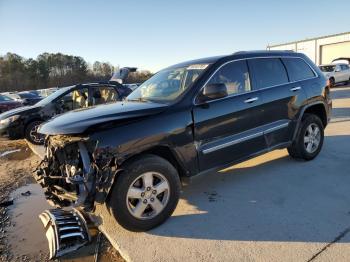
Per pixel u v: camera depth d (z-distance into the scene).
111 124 3.40
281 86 4.96
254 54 4.85
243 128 4.40
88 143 3.41
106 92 9.50
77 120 3.55
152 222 3.60
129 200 3.46
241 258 3.05
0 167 6.98
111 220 3.91
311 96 5.36
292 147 5.34
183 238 3.44
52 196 3.71
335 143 6.64
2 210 4.61
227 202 4.19
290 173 5.04
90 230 3.78
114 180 3.36
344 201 4.01
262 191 4.46
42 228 4.02
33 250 3.53
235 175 5.11
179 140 3.75
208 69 4.27
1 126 8.84
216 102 4.13
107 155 3.30
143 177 3.51
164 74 4.87
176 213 3.98
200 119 3.93
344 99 14.82
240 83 4.52
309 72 5.59
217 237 3.42
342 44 35.59
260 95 4.62
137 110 3.69
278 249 3.14
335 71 22.73
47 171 3.81
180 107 3.83
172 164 3.91
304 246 3.15
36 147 8.48
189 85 4.09
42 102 9.48
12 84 70.00
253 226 3.57
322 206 3.92
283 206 3.98
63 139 3.52
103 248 3.44
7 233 3.93
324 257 2.97
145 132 3.50
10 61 75.06
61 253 3.33
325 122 5.81
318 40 38.06
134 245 3.36
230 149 4.25
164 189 3.65
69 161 3.57
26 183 5.74
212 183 4.84
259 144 4.62
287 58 5.30
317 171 5.05
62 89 9.75
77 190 3.40
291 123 5.09
